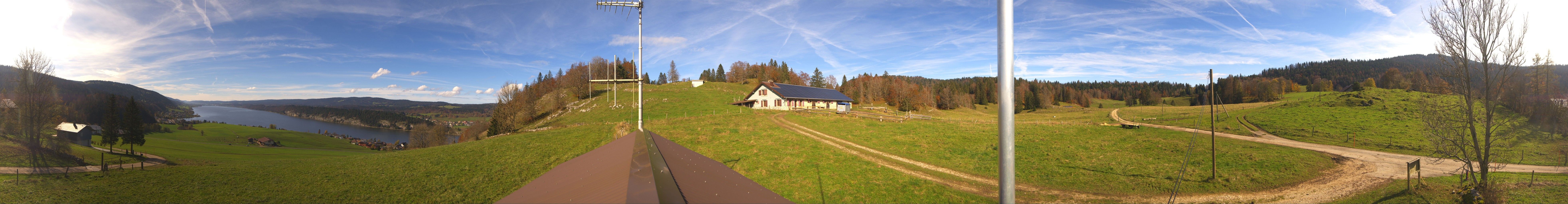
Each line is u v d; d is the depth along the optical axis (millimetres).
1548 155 25031
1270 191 21938
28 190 22547
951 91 146000
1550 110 26688
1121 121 56594
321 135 152500
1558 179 21031
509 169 29609
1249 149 31156
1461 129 17984
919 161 29859
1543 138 26812
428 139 76438
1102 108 115500
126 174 26641
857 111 84125
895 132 42125
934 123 49562
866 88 140125
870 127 46469
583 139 41656
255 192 23188
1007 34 4016
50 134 30359
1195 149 31812
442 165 30797
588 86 113000
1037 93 136375
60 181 24438
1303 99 66250
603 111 71312
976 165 28625
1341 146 32500
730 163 28812
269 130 153875
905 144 35938
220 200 21734
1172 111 75688
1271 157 28391
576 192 7016
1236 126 47344
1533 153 25656
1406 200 19266
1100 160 29406
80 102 97250
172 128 126812
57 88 33312
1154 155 30594
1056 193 22672
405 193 23484
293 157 38094
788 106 77250
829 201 21234
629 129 38031
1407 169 24469
